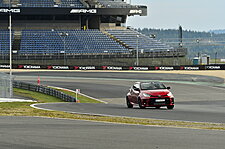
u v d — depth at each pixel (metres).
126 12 110.94
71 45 102.62
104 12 109.00
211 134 14.21
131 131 14.98
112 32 112.38
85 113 23.59
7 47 98.06
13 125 16.75
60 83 68.25
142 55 103.69
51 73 85.69
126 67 95.69
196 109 28.77
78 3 110.94
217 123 17.94
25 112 23.66
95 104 35.06
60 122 18.09
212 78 79.25
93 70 95.00
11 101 39.09
